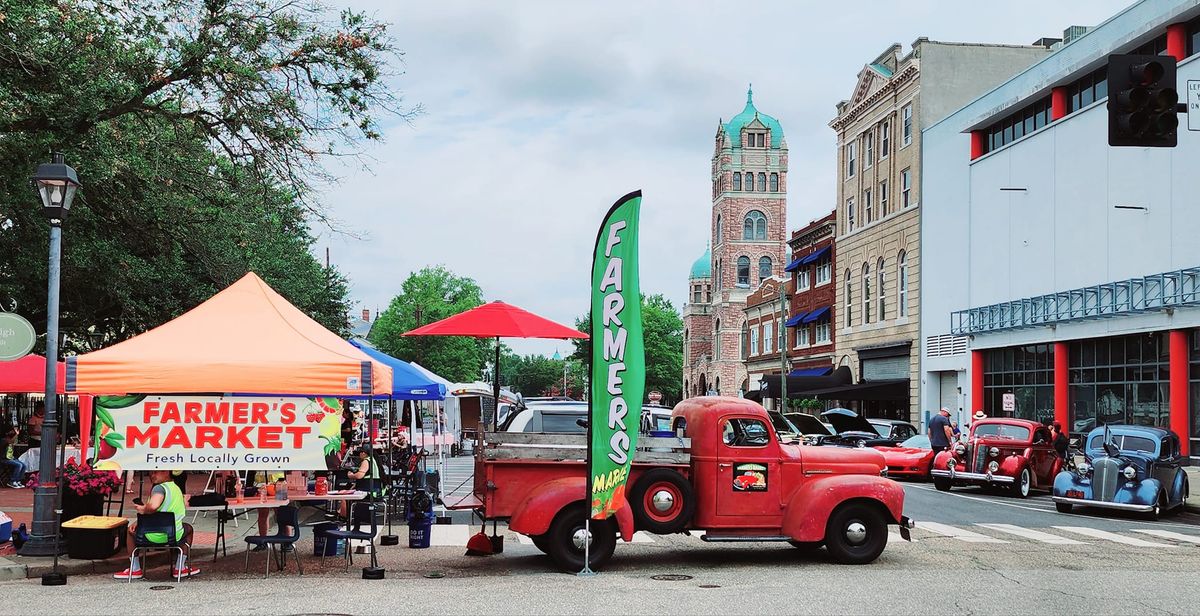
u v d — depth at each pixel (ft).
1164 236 98.78
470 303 323.16
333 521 50.06
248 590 35.12
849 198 179.32
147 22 59.36
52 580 36.60
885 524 43.16
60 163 42.32
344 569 40.70
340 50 60.70
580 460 40.57
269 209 69.77
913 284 152.25
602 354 39.06
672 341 451.12
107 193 68.23
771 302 227.20
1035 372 122.93
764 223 335.88
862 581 37.83
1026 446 79.66
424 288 291.99
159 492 37.65
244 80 59.67
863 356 168.35
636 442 39.50
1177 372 96.73
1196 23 96.58
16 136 59.72
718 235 344.49
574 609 31.27
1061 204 116.16
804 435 99.35
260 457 40.06
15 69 57.88
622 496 39.32
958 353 139.03
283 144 61.72
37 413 88.53
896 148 158.92
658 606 31.91
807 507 42.24
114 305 88.84
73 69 57.82
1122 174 105.29
